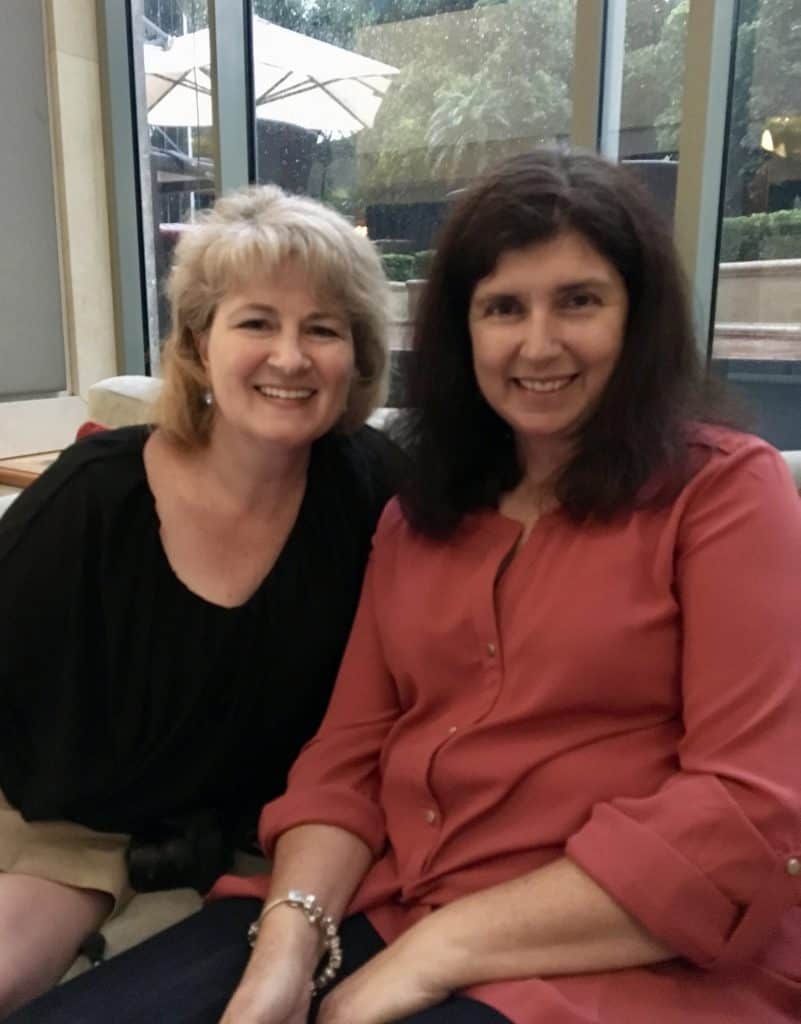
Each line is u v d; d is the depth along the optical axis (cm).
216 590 119
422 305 107
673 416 97
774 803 82
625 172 98
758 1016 85
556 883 86
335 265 112
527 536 103
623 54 193
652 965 87
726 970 86
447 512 107
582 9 189
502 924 86
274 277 110
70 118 269
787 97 177
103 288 286
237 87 267
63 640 120
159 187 287
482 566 102
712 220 186
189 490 121
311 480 126
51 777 121
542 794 95
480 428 109
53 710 122
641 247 95
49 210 272
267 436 112
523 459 108
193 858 124
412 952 87
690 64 175
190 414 120
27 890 120
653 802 85
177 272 118
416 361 109
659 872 82
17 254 265
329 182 260
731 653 88
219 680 119
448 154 232
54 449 275
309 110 259
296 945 95
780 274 184
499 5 213
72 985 95
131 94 281
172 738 119
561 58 205
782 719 85
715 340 194
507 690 98
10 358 267
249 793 131
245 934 102
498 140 221
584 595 94
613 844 84
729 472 94
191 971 96
